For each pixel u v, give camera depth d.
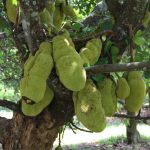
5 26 4.61
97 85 3.60
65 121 3.99
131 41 3.89
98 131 3.29
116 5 3.90
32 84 3.17
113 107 3.59
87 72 3.36
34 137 4.14
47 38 3.52
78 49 3.71
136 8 3.85
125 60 5.89
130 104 3.70
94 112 3.29
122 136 17.45
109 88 3.60
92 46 3.58
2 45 9.34
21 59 4.06
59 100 3.76
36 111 3.51
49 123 4.00
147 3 3.96
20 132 4.23
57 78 3.47
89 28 3.93
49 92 3.54
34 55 3.43
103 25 3.90
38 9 3.63
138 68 3.25
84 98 3.37
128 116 4.20
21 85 3.28
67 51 3.27
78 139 17.31
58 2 4.38
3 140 4.42
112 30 3.87
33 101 3.22
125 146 16.00
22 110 3.53
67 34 3.47
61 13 4.44
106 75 3.69
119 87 3.62
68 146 15.73
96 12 4.62
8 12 3.94
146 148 15.64
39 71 3.21
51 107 3.88
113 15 3.95
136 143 16.27
